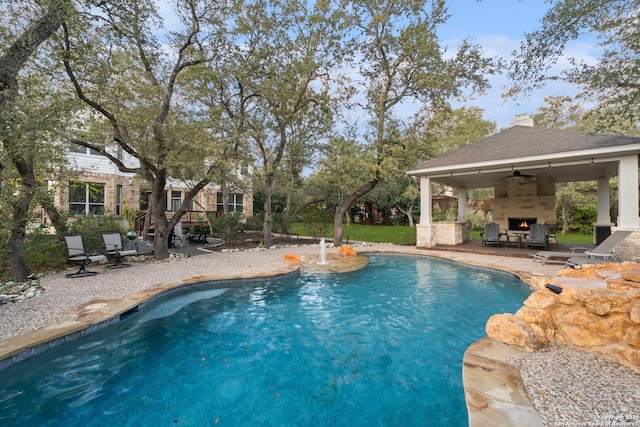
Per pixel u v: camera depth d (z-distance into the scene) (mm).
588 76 6098
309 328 4984
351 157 13477
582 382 2732
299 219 19141
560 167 10375
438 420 2861
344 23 12180
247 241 15648
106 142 8930
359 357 4062
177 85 10641
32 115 5438
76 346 4055
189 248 13172
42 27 5715
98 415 2938
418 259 10625
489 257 10047
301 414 2988
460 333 4691
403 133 14000
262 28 11328
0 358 3256
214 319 5336
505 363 3119
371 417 2938
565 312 3688
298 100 12680
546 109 21406
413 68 12922
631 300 3254
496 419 2201
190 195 10820
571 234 18016
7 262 7340
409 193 22281
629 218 8430
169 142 8898
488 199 22969
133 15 7309
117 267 8578
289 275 8023
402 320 5254
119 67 7734
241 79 11258
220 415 2979
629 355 3010
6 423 2803
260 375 3668
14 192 6379
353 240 16562
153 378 3582
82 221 9664
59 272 7906
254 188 17594
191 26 9914
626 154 8547
